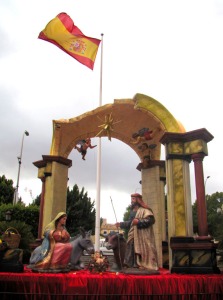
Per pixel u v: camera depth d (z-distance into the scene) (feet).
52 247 32.86
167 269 42.78
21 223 47.42
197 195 36.32
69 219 122.72
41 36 49.34
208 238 34.37
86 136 52.60
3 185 120.37
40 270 31.45
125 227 36.14
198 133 37.86
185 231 35.91
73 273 31.32
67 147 51.88
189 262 34.06
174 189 37.55
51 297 26.84
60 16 49.85
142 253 33.76
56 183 49.01
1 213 86.17
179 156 38.47
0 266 30.73
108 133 48.83
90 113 48.52
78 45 50.75
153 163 50.93
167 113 40.98
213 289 28.43
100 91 53.72
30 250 46.24
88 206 129.59
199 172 36.88
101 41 56.39
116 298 26.84
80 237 38.42
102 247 84.28
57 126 49.47
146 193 50.78
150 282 27.61
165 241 47.70
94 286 27.04
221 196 153.58
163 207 49.42
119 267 35.14
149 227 35.19
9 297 27.07
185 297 27.58
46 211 47.93
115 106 47.32
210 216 116.06
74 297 26.81
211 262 33.47
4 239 36.55
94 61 51.06
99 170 50.65
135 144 53.16
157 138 50.65
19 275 27.71
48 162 49.90
